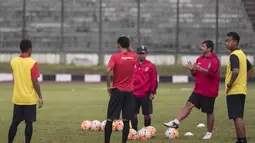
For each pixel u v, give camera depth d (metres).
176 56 113.56
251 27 113.12
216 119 46.94
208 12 113.19
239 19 113.12
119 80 31.55
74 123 44.97
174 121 35.94
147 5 114.12
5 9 114.81
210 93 35.72
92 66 112.81
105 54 114.25
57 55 114.50
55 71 109.19
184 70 109.94
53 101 66.25
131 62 31.50
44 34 114.50
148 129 35.91
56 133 38.50
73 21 114.62
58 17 114.62
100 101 66.50
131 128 38.31
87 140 35.03
